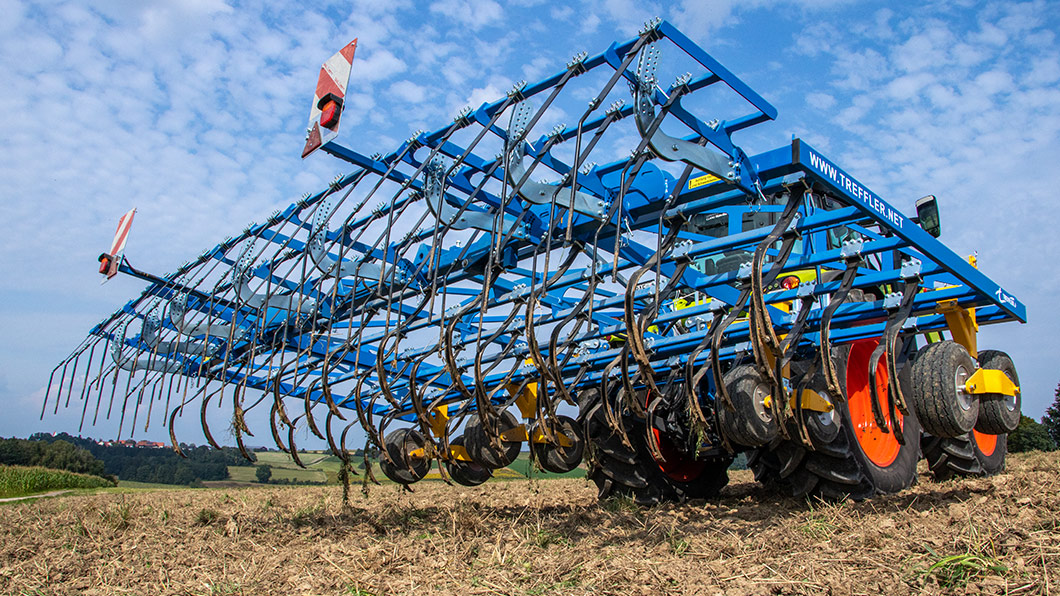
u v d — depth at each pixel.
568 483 11.11
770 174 4.46
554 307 7.24
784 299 5.40
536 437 6.33
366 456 6.23
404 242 5.47
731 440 5.16
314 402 6.31
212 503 8.16
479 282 6.14
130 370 7.71
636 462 6.35
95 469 34.06
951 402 4.83
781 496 6.59
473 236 5.35
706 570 3.46
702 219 7.56
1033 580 2.72
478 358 4.52
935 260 4.86
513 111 4.77
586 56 4.44
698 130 4.35
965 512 3.96
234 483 32.88
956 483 5.79
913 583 2.89
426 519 5.92
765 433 4.95
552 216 4.45
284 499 8.52
